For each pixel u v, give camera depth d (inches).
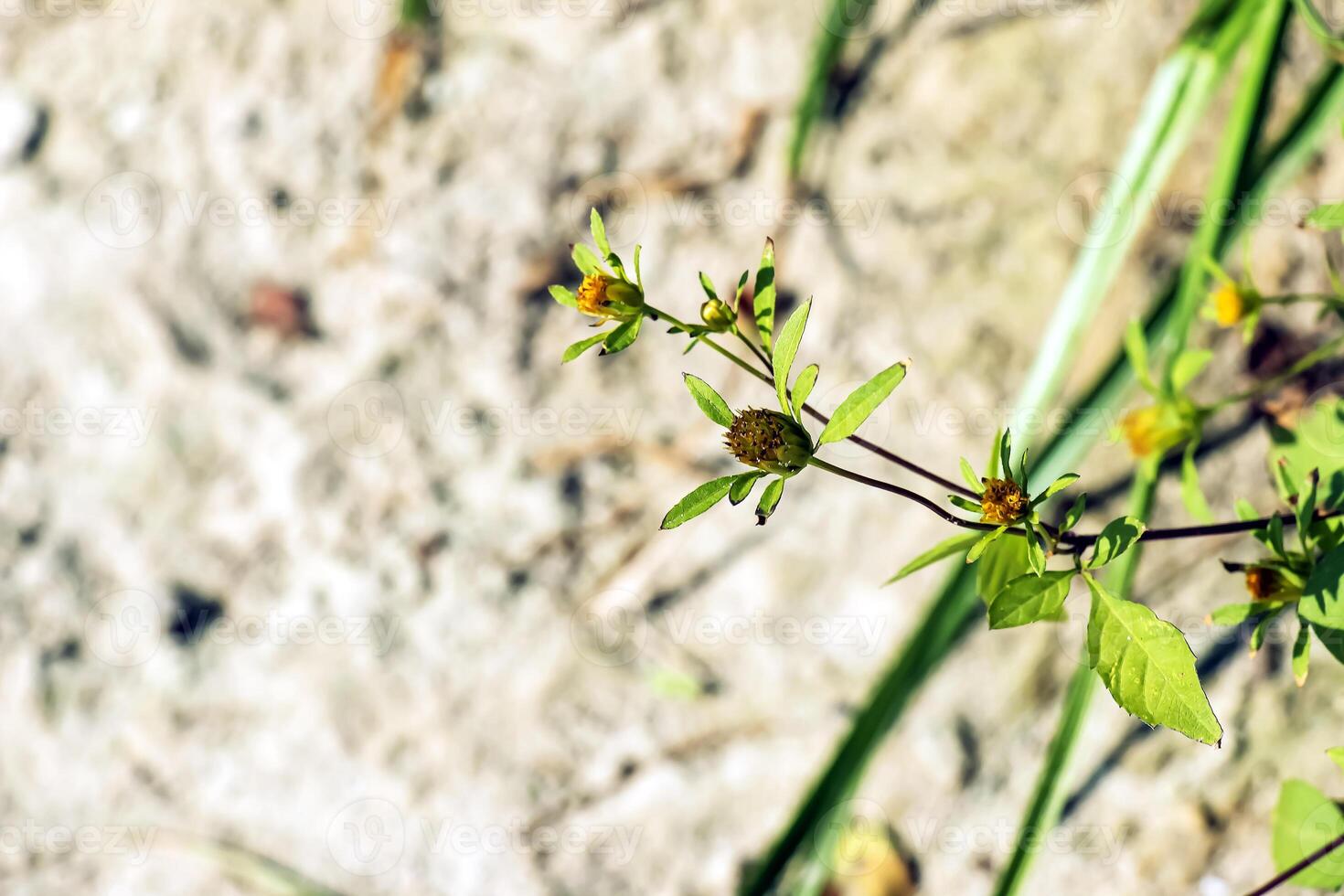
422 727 32.4
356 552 33.3
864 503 32.1
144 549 33.9
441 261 34.2
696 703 31.8
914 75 33.9
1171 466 30.5
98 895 32.4
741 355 33.1
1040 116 33.0
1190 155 32.2
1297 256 30.9
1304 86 31.0
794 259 33.4
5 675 33.4
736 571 32.4
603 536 32.9
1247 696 29.2
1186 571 30.2
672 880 30.8
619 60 34.7
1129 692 22.1
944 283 32.6
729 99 34.2
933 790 30.5
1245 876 28.1
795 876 30.4
